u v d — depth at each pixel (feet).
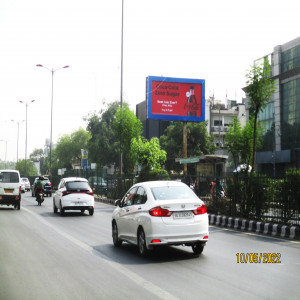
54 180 184.75
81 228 49.85
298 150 125.08
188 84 112.16
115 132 108.68
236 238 41.39
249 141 65.92
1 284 22.36
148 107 108.68
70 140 271.49
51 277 23.94
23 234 43.88
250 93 58.65
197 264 27.63
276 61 135.85
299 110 125.59
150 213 29.48
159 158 105.50
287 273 24.68
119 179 103.71
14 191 79.77
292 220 46.21
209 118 215.92
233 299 18.93
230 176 59.93
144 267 26.71
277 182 48.73
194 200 30.45
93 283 22.36
